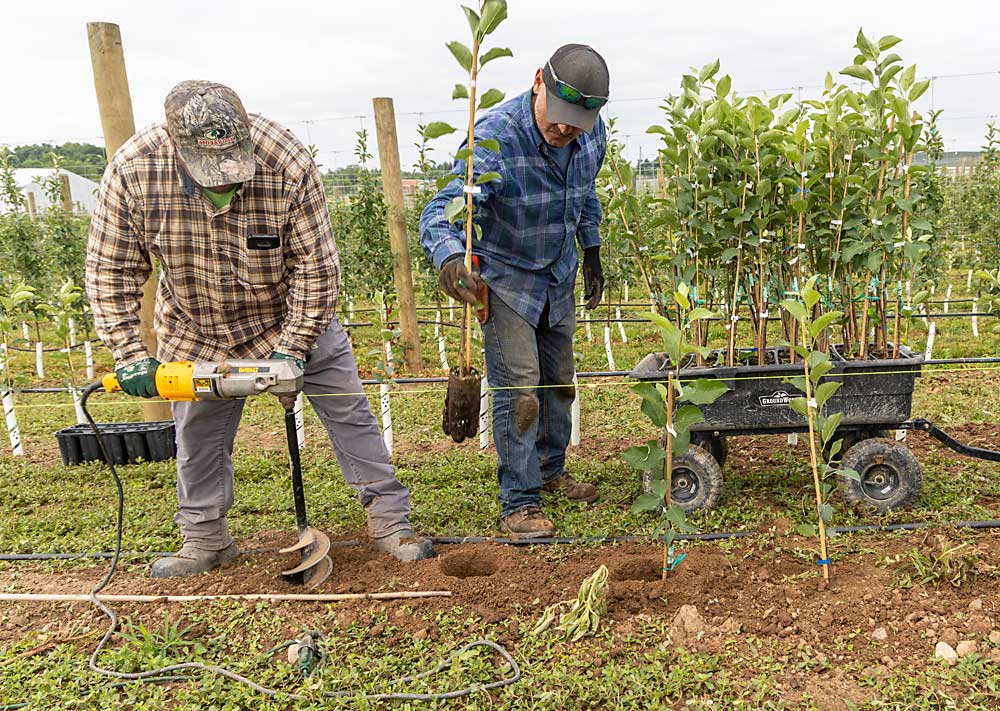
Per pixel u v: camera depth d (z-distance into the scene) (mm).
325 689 2805
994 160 9898
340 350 3643
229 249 3154
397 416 6566
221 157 2781
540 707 2652
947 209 10594
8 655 3119
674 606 3213
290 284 3404
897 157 4070
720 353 4676
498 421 3965
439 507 4445
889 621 2994
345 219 9383
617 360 8727
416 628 3178
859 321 4520
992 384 6387
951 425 5395
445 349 9695
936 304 10828
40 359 9141
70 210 10523
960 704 2545
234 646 3125
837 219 4152
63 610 3475
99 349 10859
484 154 3514
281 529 4293
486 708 2699
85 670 2979
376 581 3557
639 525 4012
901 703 2551
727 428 4012
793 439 5113
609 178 4484
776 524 3818
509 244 3773
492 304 3832
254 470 5277
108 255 3145
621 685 2744
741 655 2873
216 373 3158
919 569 3195
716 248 4352
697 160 4164
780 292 4430
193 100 2715
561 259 3934
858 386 3893
